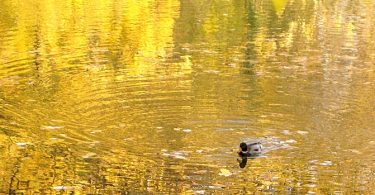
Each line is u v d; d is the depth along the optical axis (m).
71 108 12.23
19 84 14.05
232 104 12.55
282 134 10.95
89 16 23.77
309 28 21.81
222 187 8.98
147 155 10.00
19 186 8.97
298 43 19.08
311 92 13.50
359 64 16.28
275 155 10.09
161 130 11.05
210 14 24.92
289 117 11.82
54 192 8.82
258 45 18.77
